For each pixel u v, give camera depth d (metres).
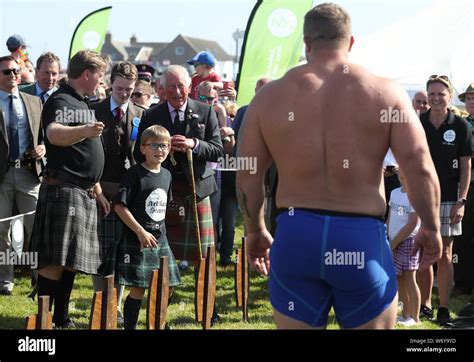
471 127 6.50
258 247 3.03
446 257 5.72
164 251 4.68
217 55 36.72
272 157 2.89
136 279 4.52
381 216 2.76
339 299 2.77
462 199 5.73
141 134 5.07
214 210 6.95
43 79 6.64
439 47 10.88
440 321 5.65
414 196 2.72
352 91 2.72
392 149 2.73
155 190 4.62
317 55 2.83
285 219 2.77
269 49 8.21
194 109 5.16
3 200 6.02
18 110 6.05
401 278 5.56
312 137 2.72
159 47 43.03
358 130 2.70
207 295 4.62
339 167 2.70
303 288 2.76
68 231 4.65
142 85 6.80
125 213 4.52
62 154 4.67
